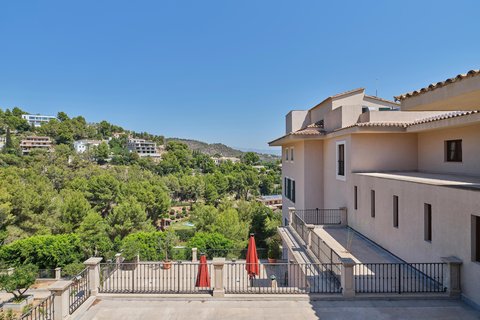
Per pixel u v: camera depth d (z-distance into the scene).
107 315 8.17
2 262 22.89
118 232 33.75
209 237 25.14
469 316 7.52
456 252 8.34
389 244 11.68
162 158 131.88
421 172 14.32
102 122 192.25
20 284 17.97
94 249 26.52
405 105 8.05
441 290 8.70
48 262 23.80
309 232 12.66
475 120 10.55
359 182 14.04
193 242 24.25
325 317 7.82
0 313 15.99
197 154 162.25
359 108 15.91
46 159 85.50
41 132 145.25
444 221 8.74
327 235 14.10
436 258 9.08
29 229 32.31
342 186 15.77
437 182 9.71
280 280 16.41
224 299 9.02
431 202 9.30
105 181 54.84
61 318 7.80
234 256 23.20
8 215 30.53
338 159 16.33
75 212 34.00
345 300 8.70
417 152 14.84
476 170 11.49
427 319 7.50
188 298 9.09
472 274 7.83
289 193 22.59
